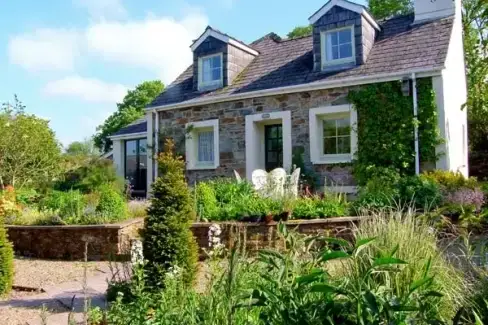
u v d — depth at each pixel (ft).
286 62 43.11
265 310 8.87
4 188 48.16
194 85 46.19
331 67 38.88
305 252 9.72
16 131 51.83
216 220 25.94
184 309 11.09
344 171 36.73
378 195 27.40
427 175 30.73
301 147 38.83
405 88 34.17
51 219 29.84
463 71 43.14
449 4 38.34
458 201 26.48
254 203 26.86
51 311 15.51
